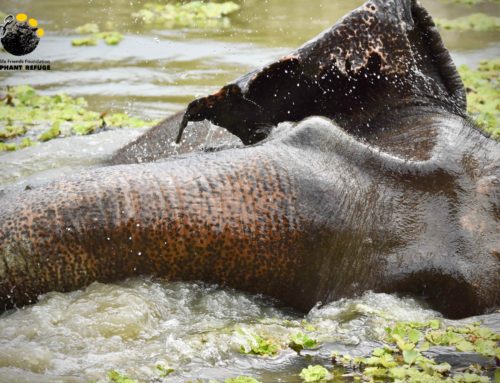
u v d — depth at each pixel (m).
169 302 11.36
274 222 11.49
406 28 13.58
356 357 10.42
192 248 11.38
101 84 25.12
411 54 13.62
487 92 23.56
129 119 21.38
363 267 11.63
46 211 11.19
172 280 11.55
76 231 11.16
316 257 11.57
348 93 13.40
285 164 11.75
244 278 11.64
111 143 18.78
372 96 13.43
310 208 11.55
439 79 13.84
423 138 12.56
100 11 36.66
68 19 34.66
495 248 11.66
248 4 38.53
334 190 11.66
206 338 10.68
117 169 11.75
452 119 13.00
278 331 11.01
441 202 11.77
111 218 11.20
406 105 13.39
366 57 13.31
